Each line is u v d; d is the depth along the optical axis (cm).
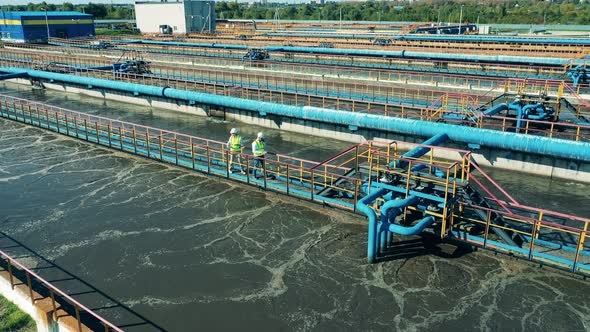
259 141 1991
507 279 1409
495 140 2289
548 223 1401
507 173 2333
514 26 11206
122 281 1441
